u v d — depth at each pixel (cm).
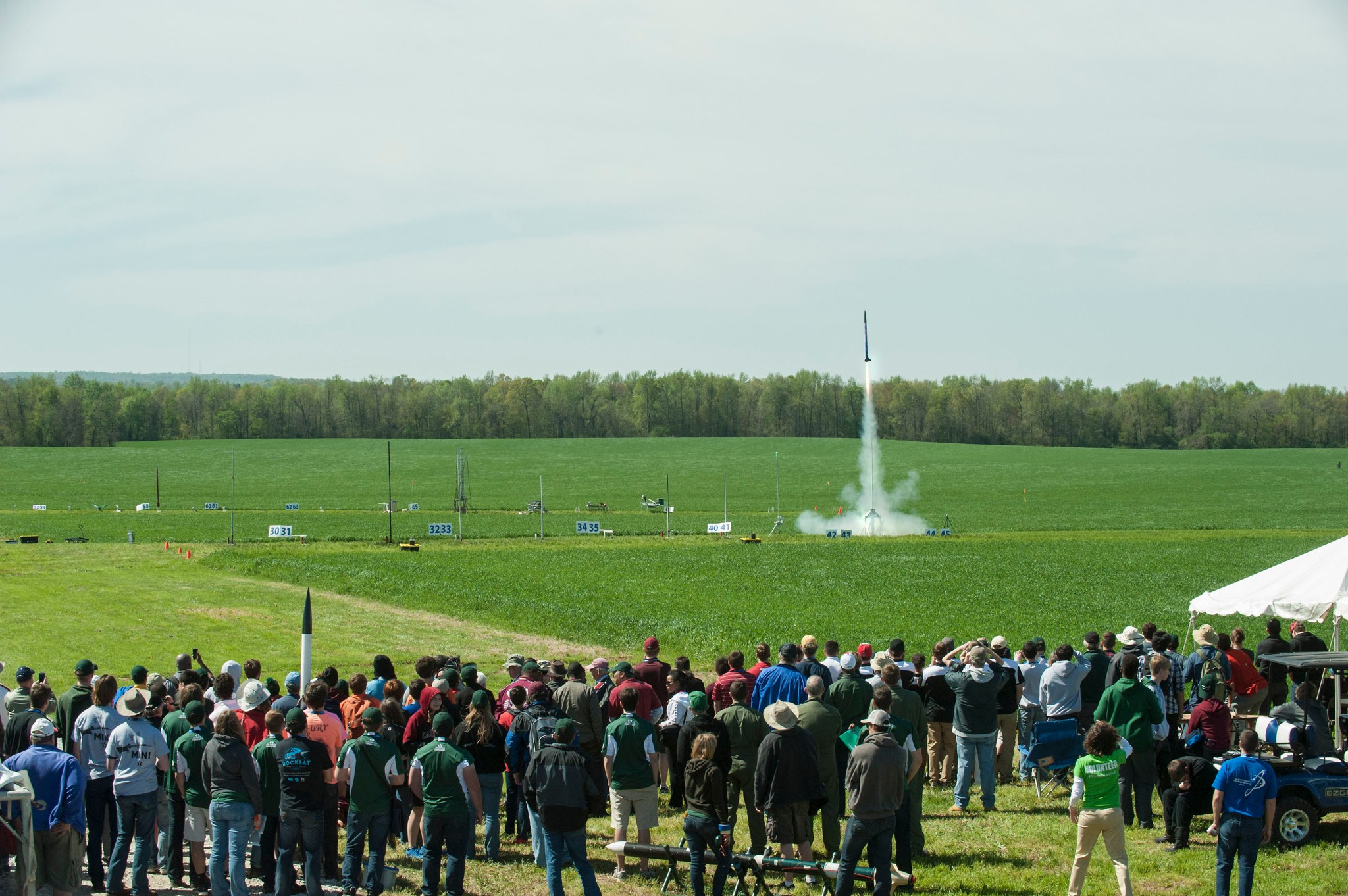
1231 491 19300
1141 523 14500
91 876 1998
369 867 1969
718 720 2122
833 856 2114
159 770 1973
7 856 1778
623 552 10212
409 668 4803
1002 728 2827
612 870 2158
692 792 1905
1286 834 2250
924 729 2180
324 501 18212
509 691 2297
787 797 1912
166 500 18288
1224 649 2869
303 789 1880
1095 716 2467
